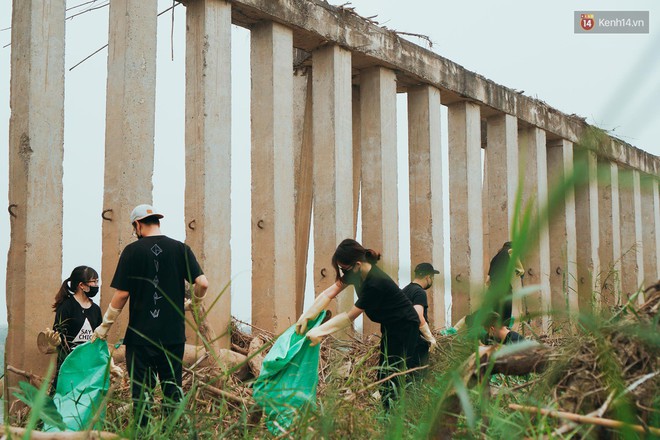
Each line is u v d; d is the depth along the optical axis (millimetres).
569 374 2416
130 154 7562
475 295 1423
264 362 5113
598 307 2547
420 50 11500
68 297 6125
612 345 2359
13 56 6961
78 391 4930
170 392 5020
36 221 6746
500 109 13148
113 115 7648
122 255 5219
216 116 8562
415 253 11664
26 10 6887
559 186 1139
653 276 18188
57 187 6918
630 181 1264
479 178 12719
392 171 10953
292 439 3033
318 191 10180
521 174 1273
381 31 10844
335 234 9953
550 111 14633
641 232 17500
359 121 11852
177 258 5293
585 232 15148
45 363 6633
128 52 7629
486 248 15477
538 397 2416
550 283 14227
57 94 6977
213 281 8328
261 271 9164
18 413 4969
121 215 7449
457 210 12484
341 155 10180
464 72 12375
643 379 2199
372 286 5297
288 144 9430
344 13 10258
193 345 6883
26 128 6766
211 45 8555
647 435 2115
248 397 3908
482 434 2328
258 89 9445
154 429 3105
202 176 8375
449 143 12734
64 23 7078
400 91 12227
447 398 2346
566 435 2205
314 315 5297
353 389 3705
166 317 5145
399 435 2262
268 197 9203
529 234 1169
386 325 5375
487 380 2369
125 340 5156
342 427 2891
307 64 11094
